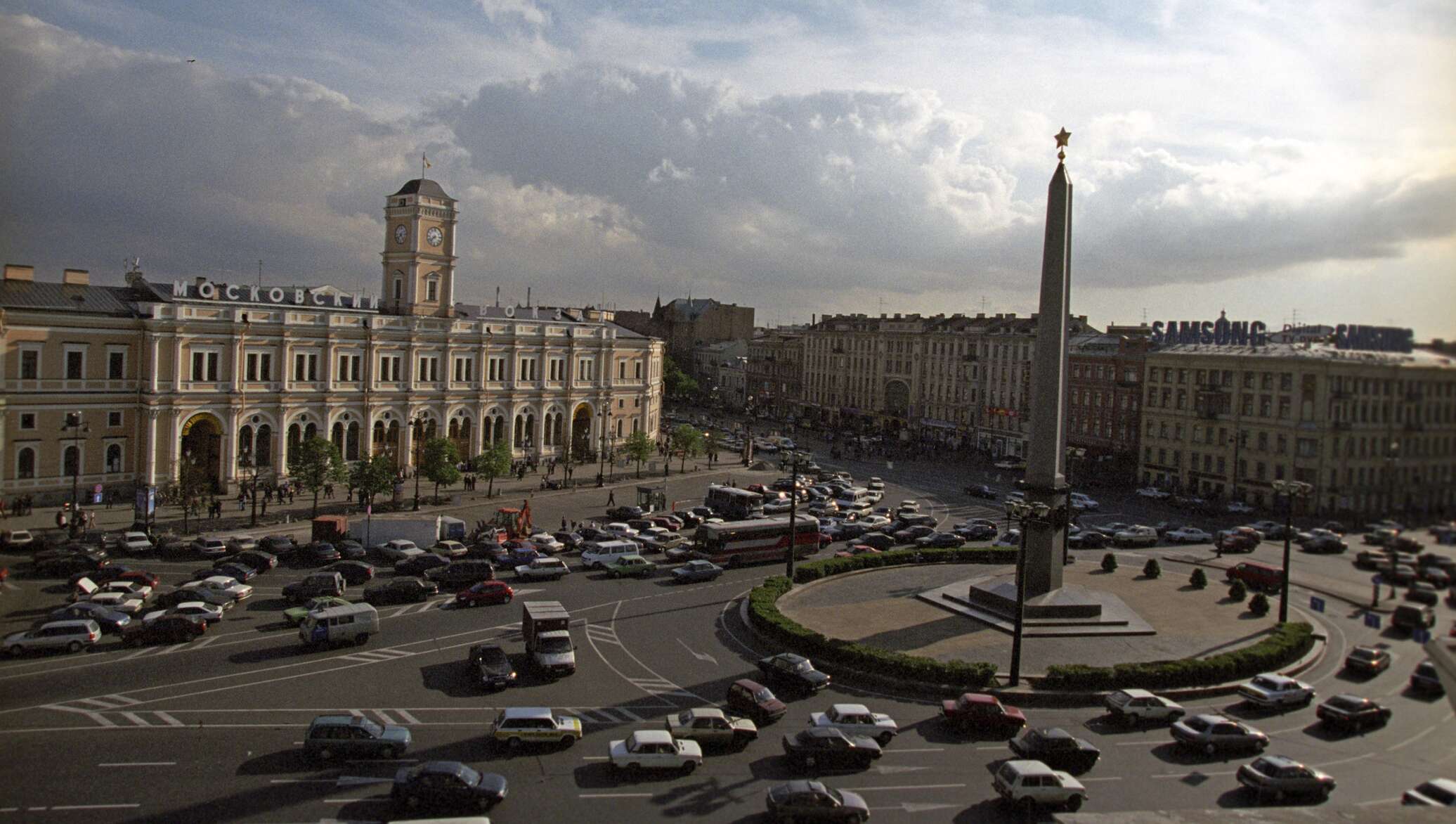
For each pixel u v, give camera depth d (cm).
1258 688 4091
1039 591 5366
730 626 5312
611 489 10212
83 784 3178
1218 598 5959
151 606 5269
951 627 5178
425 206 10288
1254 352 7875
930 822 3064
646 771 3378
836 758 3456
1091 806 3145
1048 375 5309
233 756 3453
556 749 3581
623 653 4794
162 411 8281
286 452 9144
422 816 3019
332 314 9419
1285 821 2567
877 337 17725
